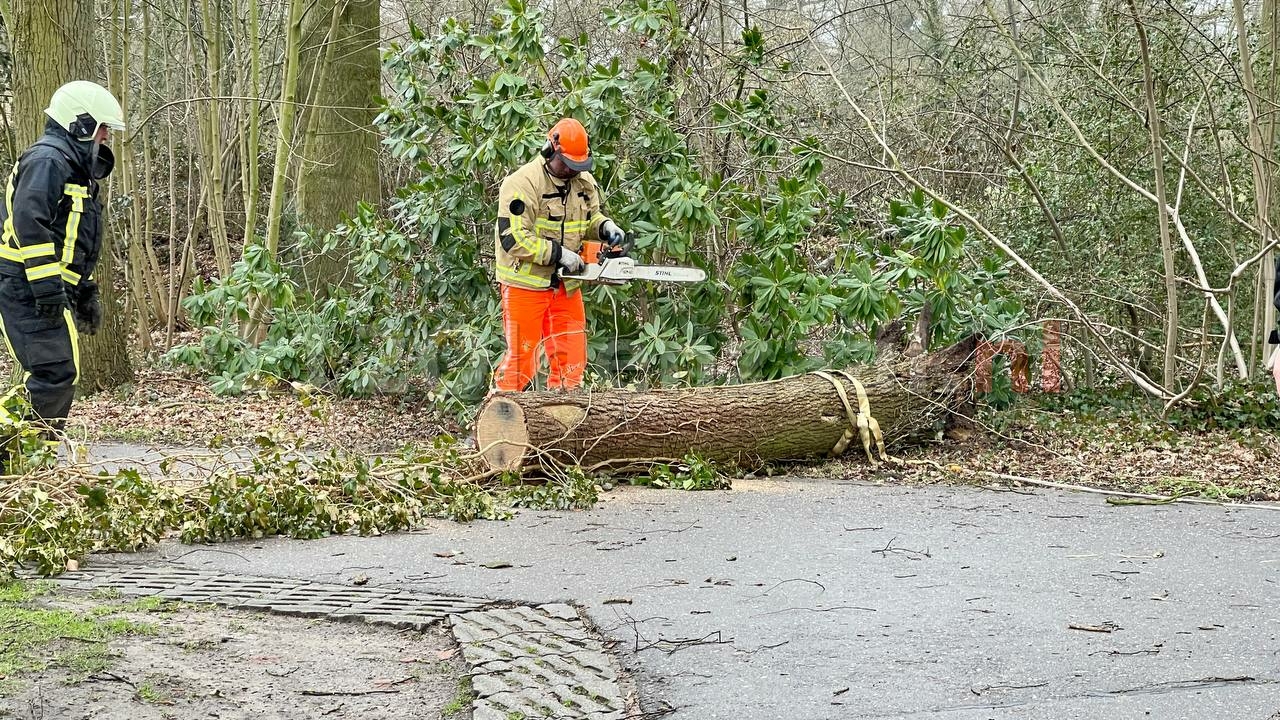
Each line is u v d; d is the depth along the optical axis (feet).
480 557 17.83
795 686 12.10
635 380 31.48
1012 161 37.35
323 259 49.60
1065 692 11.91
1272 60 34.63
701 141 35.47
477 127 33.12
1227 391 31.99
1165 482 24.43
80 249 22.48
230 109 64.28
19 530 17.57
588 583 16.19
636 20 32.53
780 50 40.37
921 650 13.20
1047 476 25.50
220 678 12.37
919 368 28.07
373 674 12.64
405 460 22.25
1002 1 50.39
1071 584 16.14
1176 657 12.96
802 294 30.42
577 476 22.61
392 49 34.01
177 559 17.66
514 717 11.25
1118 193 38.70
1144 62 30.81
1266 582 16.22
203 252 73.72
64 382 22.27
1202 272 33.37
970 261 36.45
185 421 33.78
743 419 25.26
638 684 12.19
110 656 12.80
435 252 33.99
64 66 36.09
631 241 28.78
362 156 50.55
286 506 19.53
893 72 46.93
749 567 17.11
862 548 18.38
